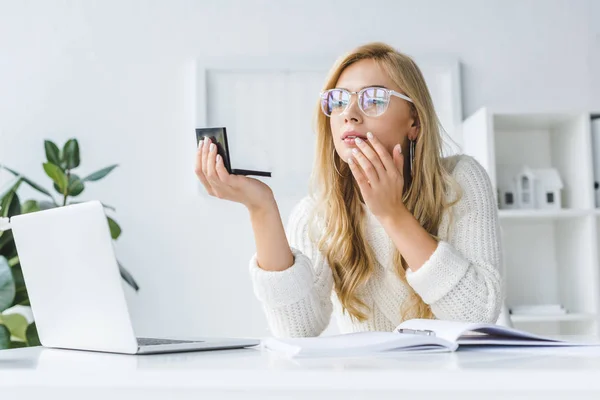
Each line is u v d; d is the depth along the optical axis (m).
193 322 3.04
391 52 1.52
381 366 0.68
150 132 3.11
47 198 3.08
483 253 1.45
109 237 0.88
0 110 3.12
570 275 2.92
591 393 0.58
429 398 0.60
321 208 1.58
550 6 3.15
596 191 2.82
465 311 1.32
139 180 3.08
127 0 3.16
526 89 3.13
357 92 1.46
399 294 1.55
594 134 2.83
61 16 3.16
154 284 3.05
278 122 3.08
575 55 3.14
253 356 0.84
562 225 2.99
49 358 0.89
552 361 0.71
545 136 3.12
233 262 3.06
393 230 1.34
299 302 1.35
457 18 3.15
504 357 0.78
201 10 3.16
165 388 0.62
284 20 3.15
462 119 3.11
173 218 3.07
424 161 1.49
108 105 3.12
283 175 3.06
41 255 1.01
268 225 1.29
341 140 1.46
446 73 3.11
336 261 1.55
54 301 1.01
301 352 0.81
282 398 0.61
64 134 3.11
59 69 3.14
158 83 3.13
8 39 3.15
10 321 2.79
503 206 2.92
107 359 0.85
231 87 3.10
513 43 3.15
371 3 3.15
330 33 3.14
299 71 3.11
